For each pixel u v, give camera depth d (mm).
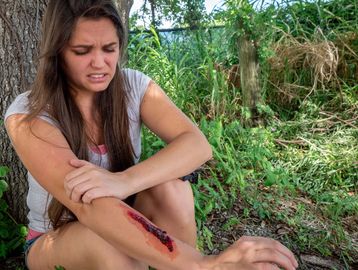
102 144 1928
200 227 2900
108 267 1640
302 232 3066
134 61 4402
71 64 1735
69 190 1604
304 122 4473
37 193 1963
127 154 1971
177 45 5172
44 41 1725
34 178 1768
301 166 3914
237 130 4062
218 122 3773
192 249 1573
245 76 4461
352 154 4000
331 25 5375
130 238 1538
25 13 2514
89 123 1897
